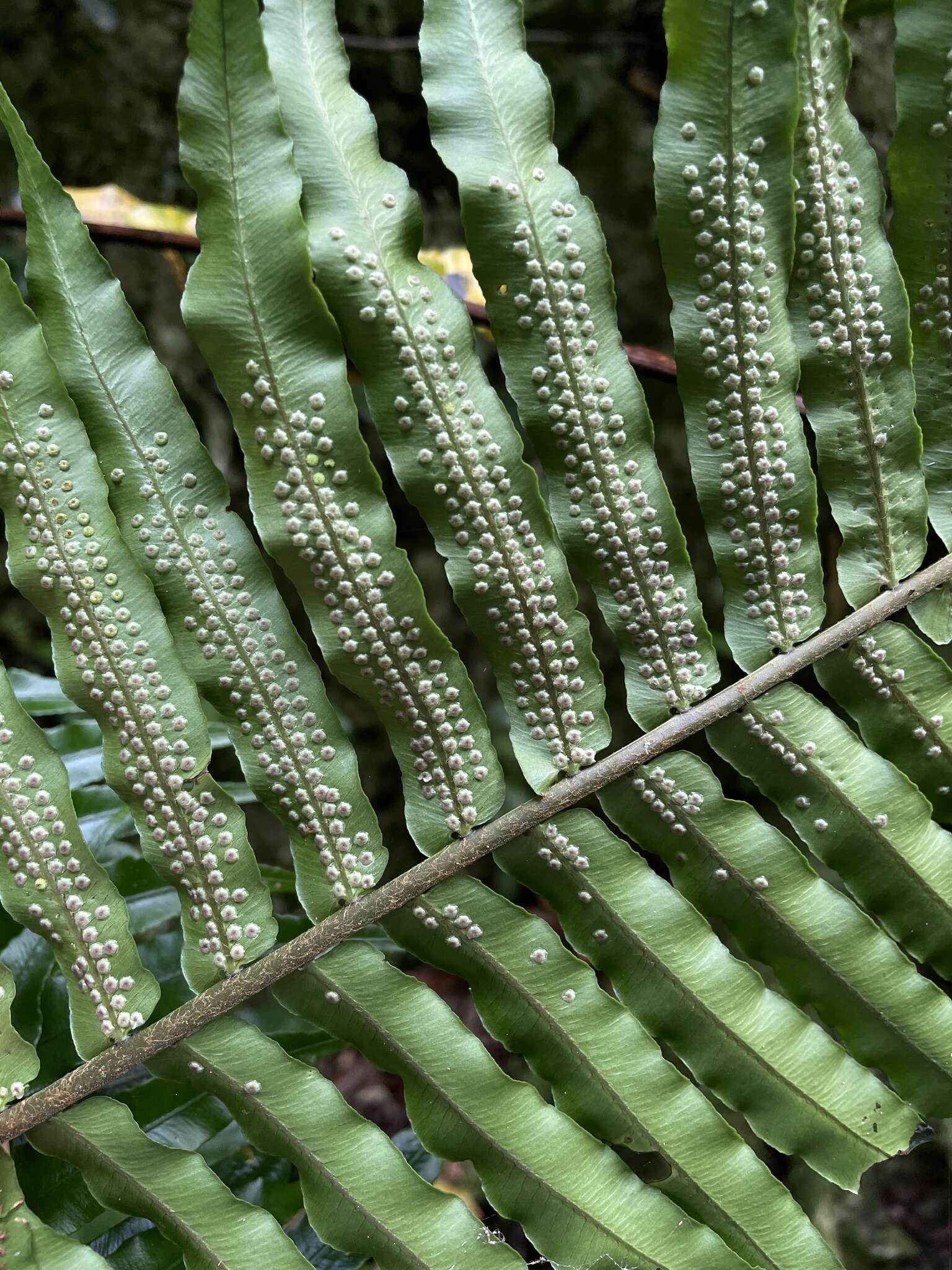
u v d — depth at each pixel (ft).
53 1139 0.93
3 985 0.93
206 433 1.62
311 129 0.91
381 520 0.93
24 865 0.93
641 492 0.94
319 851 0.95
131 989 0.94
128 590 0.93
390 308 0.92
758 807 1.48
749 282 0.93
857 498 0.96
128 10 1.52
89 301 0.92
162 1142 1.00
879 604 0.96
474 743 0.95
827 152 0.93
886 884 0.95
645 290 1.64
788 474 0.95
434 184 1.62
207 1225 0.93
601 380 0.94
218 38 0.90
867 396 0.95
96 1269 0.92
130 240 1.19
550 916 1.60
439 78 0.92
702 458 0.95
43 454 0.92
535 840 0.95
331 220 0.92
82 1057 0.93
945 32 0.92
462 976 0.95
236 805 0.94
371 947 0.94
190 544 0.93
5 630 1.56
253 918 0.94
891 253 0.94
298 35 0.91
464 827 0.95
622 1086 0.94
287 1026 1.04
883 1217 1.23
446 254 1.26
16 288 0.91
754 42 0.91
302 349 0.92
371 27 1.56
